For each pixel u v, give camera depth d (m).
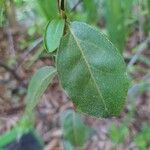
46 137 0.76
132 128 0.69
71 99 0.15
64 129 0.48
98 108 0.15
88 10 0.34
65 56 0.15
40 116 0.77
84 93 0.15
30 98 0.18
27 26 0.73
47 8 0.23
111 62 0.15
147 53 0.74
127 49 0.77
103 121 0.74
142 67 0.75
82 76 0.15
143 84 0.51
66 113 0.48
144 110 0.75
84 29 0.15
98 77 0.15
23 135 0.63
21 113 0.69
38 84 0.18
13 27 0.74
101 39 0.15
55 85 0.80
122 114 0.65
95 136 0.73
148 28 0.54
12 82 0.72
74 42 0.15
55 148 0.74
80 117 0.48
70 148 0.59
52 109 0.78
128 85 0.15
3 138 0.64
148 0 0.40
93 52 0.15
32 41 0.63
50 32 0.15
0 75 0.74
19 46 0.70
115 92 0.15
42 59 0.58
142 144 0.64
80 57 0.15
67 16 0.16
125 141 0.69
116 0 0.32
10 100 0.69
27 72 0.68
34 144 0.64
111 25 0.33
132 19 0.48
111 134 0.60
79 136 0.48
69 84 0.15
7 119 0.71
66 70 0.15
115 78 0.15
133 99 0.59
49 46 0.15
